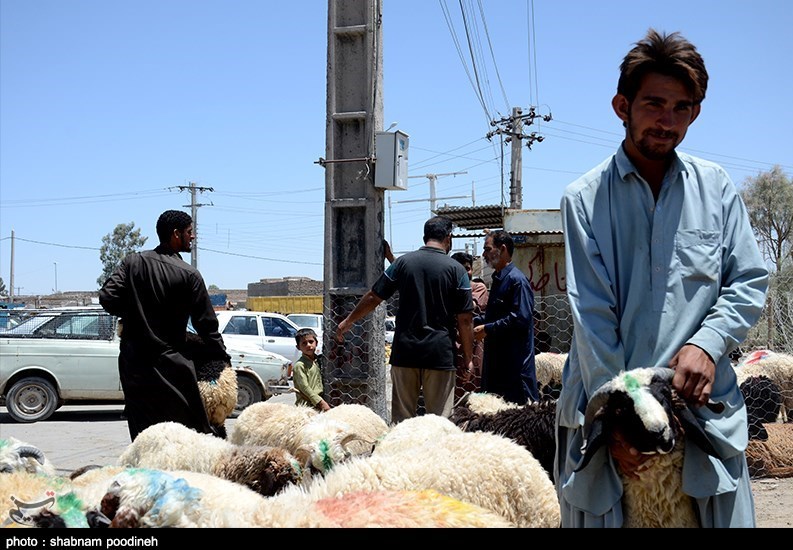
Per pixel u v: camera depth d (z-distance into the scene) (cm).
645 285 251
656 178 261
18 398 1223
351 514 241
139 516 228
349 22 748
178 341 546
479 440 356
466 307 602
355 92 747
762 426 721
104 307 538
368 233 739
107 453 898
